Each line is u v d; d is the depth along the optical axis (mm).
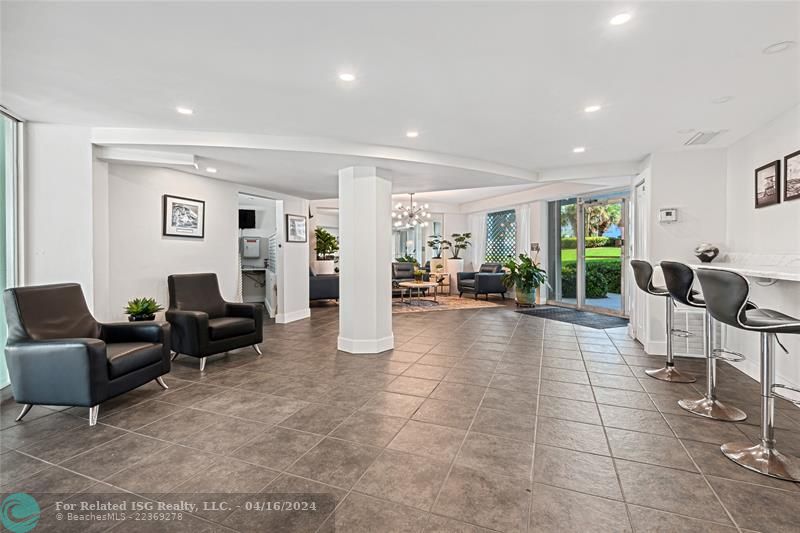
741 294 1875
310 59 2150
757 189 3295
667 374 3301
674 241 4035
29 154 3184
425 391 3000
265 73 2320
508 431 2326
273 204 8422
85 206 3320
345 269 4258
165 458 2031
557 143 3789
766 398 1957
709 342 2633
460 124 3238
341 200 4301
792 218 2871
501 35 1899
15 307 2574
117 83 2461
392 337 4383
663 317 4062
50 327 2717
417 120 3139
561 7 1671
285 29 1854
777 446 2123
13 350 2475
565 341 4688
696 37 1909
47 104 2814
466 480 1829
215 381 3256
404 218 9609
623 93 2604
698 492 1730
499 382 3207
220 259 5082
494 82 2434
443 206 10344
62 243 3275
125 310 3717
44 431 2348
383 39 1944
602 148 3973
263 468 1935
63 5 1651
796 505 1633
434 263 10281
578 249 7281
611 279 6730
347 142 3695
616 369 3557
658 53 2070
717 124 3217
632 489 1757
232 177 4859
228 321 3873
